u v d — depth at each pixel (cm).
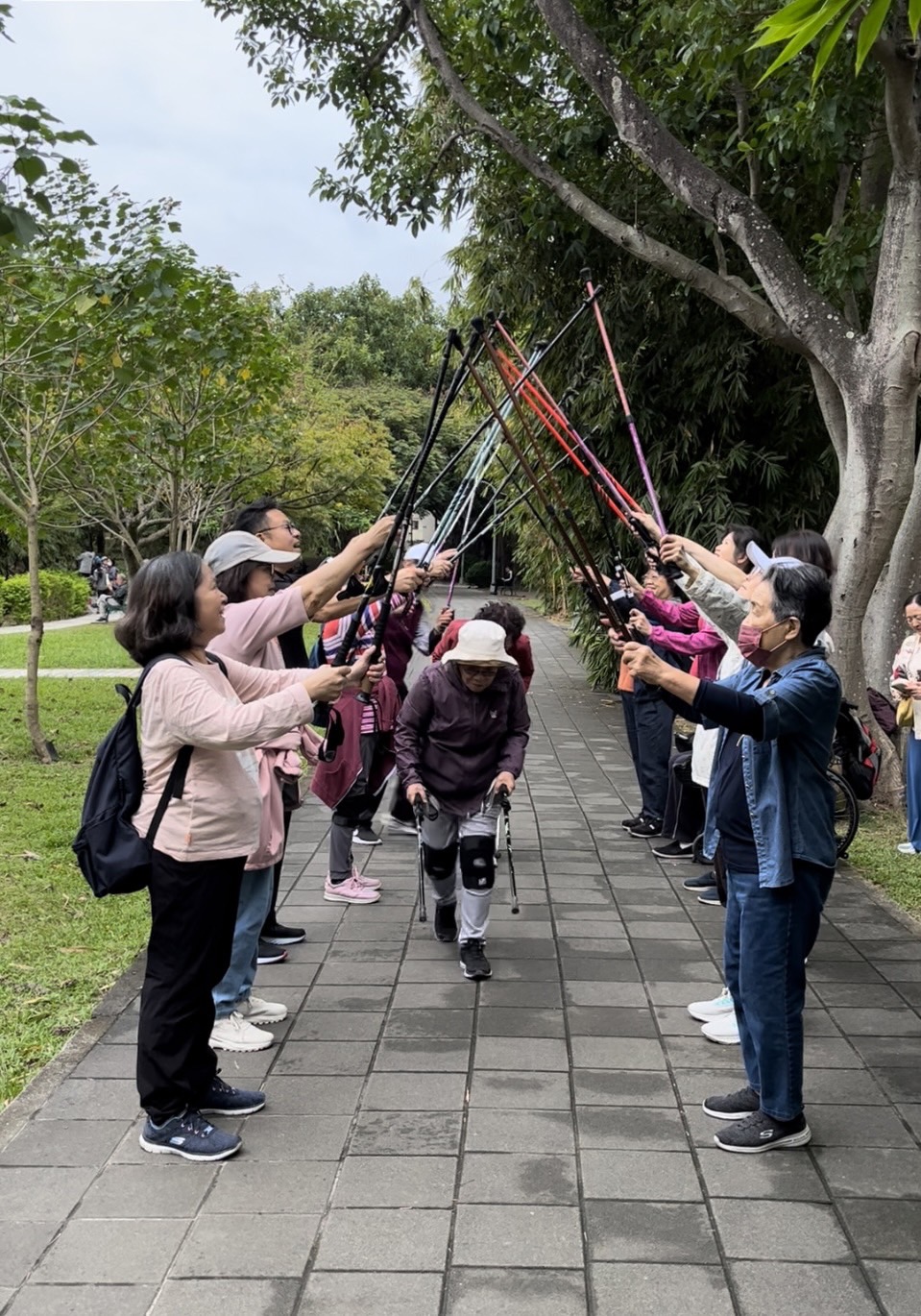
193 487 1221
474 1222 273
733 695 282
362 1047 374
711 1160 303
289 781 387
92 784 300
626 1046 375
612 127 876
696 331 1023
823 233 912
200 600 300
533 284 1063
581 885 566
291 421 1336
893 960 463
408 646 557
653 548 409
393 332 3209
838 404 736
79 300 700
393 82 940
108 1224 272
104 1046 372
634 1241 266
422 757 445
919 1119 327
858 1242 266
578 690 1395
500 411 361
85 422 832
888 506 651
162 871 295
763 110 746
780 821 293
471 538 446
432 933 489
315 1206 280
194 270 864
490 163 962
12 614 2278
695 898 544
